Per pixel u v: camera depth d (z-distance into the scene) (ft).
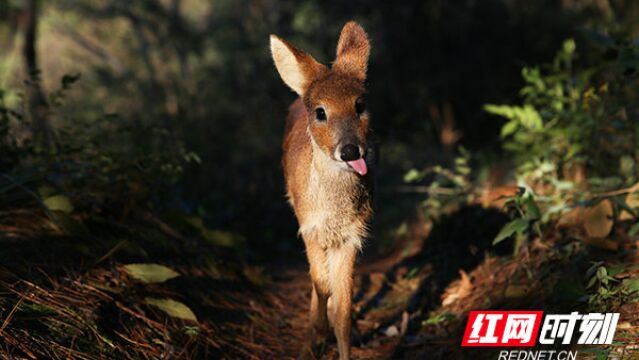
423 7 81.35
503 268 33.19
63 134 35.19
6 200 31.30
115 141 41.57
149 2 96.27
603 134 37.14
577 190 36.27
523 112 38.45
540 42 79.05
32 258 27.76
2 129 34.04
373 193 29.86
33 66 83.56
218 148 64.80
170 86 89.61
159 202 38.70
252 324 33.37
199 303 32.48
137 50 101.24
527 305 28.58
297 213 31.04
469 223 41.16
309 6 87.51
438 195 48.96
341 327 28.96
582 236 31.96
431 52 81.00
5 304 23.84
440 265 38.19
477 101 77.61
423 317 33.17
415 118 77.15
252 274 38.96
